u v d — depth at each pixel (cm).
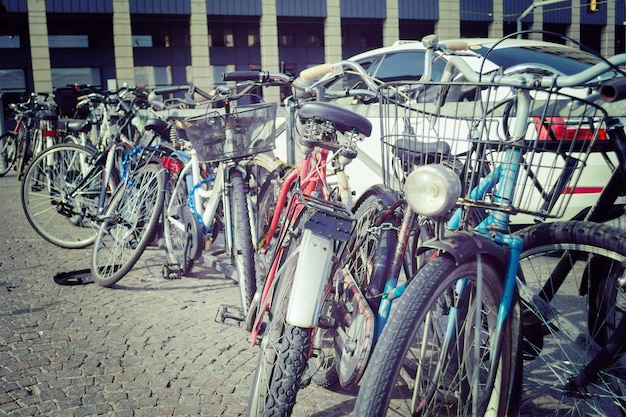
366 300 220
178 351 331
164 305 404
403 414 217
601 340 230
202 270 482
